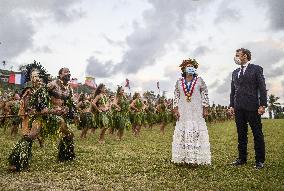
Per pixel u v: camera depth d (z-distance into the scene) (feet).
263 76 26.17
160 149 35.53
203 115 25.80
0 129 60.44
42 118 23.77
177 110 26.05
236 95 27.04
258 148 25.90
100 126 42.70
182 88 25.81
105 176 21.66
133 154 31.01
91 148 34.86
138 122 57.47
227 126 99.76
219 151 34.58
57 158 26.76
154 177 21.79
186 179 21.30
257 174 23.04
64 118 25.88
